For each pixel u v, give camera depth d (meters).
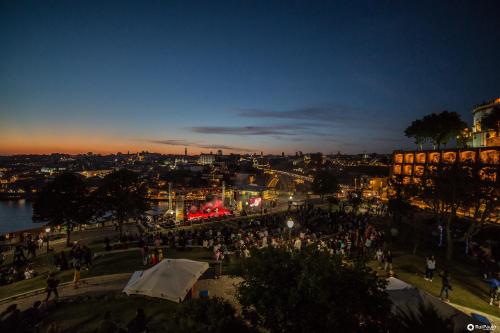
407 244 30.61
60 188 40.41
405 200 38.03
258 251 9.57
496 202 26.08
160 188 182.88
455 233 32.22
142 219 54.09
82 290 18.56
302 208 52.00
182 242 28.41
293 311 7.83
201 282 19.58
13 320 12.74
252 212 56.69
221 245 25.20
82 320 14.27
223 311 8.23
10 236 47.66
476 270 22.78
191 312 8.24
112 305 15.94
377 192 76.75
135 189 45.66
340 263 8.82
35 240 41.25
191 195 146.12
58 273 23.05
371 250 26.31
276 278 8.55
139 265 23.69
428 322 6.48
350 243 26.06
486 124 52.84
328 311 7.68
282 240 27.19
